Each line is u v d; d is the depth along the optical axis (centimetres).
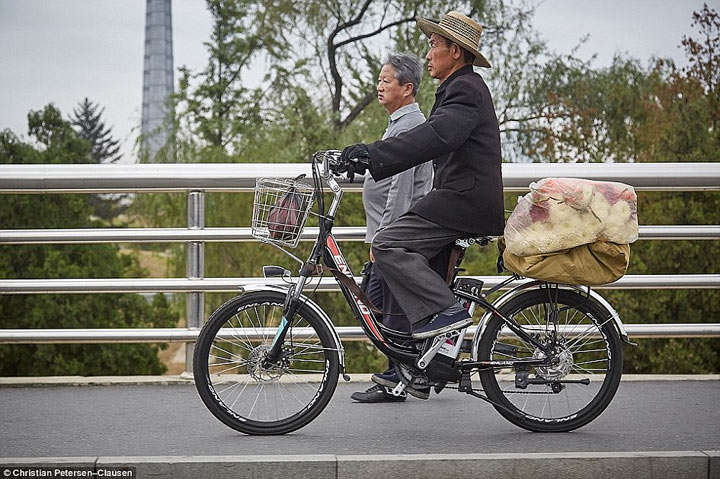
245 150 3869
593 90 3862
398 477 729
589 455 740
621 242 830
